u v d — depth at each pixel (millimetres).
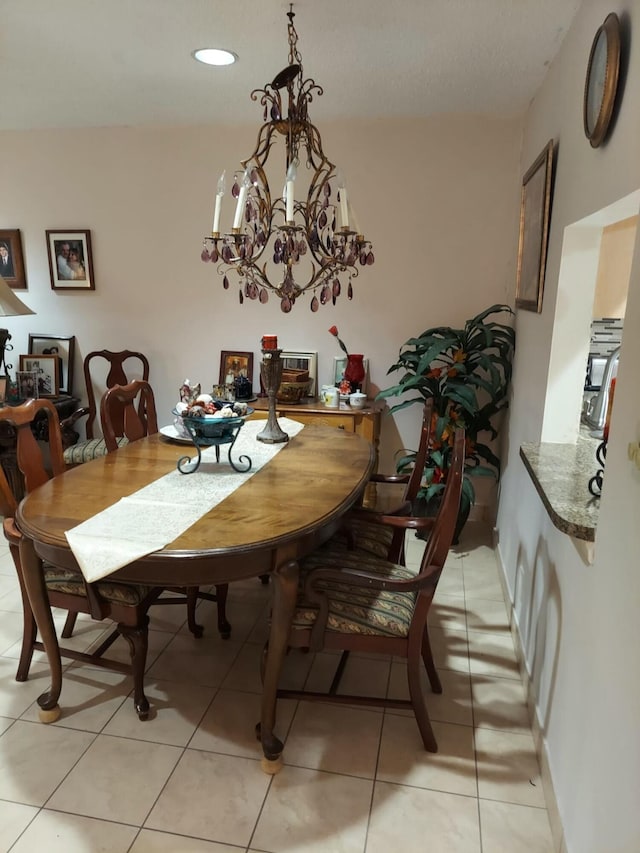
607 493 1237
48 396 3738
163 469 2051
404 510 2174
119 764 1714
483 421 3152
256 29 2154
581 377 2078
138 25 2135
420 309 3439
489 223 3275
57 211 3680
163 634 2373
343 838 1499
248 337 3646
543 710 1757
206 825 1527
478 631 2434
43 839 1482
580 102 1822
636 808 991
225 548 1446
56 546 1490
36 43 2299
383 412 3588
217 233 1947
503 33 2137
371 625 1683
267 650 1644
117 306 3752
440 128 3219
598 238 1966
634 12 1314
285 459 2188
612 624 1171
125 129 3492
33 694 2002
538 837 1516
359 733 1854
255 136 3396
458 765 1736
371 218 3373
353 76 2598
